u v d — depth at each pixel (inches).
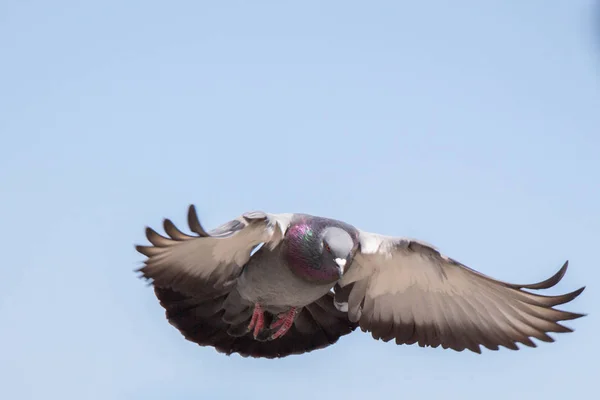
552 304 500.7
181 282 492.4
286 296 520.1
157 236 450.9
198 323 531.2
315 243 503.8
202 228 421.4
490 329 536.1
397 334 551.5
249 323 536.7
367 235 527.5
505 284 497.4
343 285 549.0
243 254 494.6
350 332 557.0
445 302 540.7
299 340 552.4
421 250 515.8
